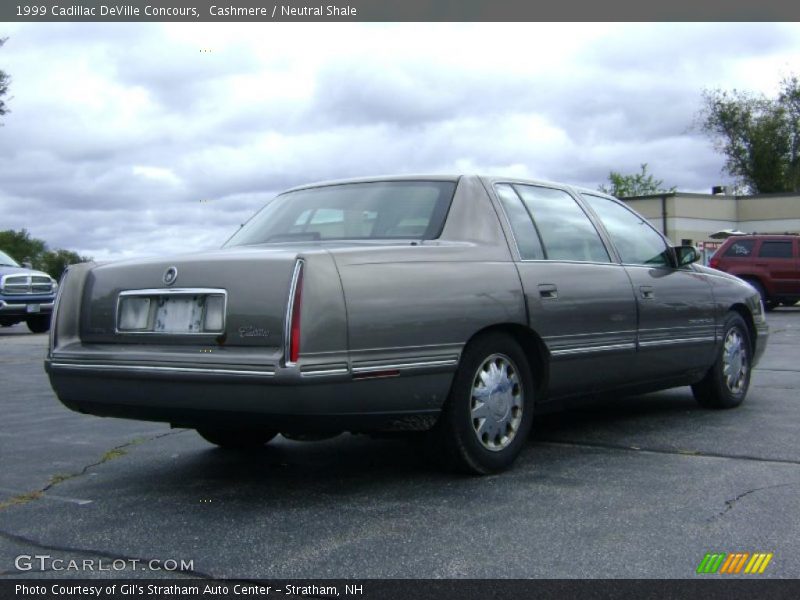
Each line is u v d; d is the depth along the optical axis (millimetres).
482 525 3859
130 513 4199
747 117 54406
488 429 4684
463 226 4828
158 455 5562
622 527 3801
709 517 3928
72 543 3752
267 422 3998
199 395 4070
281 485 4672
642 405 7051
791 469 4793
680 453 5234
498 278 4711
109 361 4387
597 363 5344
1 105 26188
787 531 3727
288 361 3877
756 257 21625
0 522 4074
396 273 4246
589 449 5383
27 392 8906
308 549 3602
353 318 4027
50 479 4941
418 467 4984
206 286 4199
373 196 5109
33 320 19609
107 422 6898
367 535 3764
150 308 4426
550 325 4977
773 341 13281
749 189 55281
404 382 4195
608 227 5891
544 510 4066
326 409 3949
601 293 5379
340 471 4949
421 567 3369
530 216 5250
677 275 6242
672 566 3342
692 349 6258
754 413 6637
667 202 40250
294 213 5262
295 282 3945
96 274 4723
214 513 4164
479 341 4609
